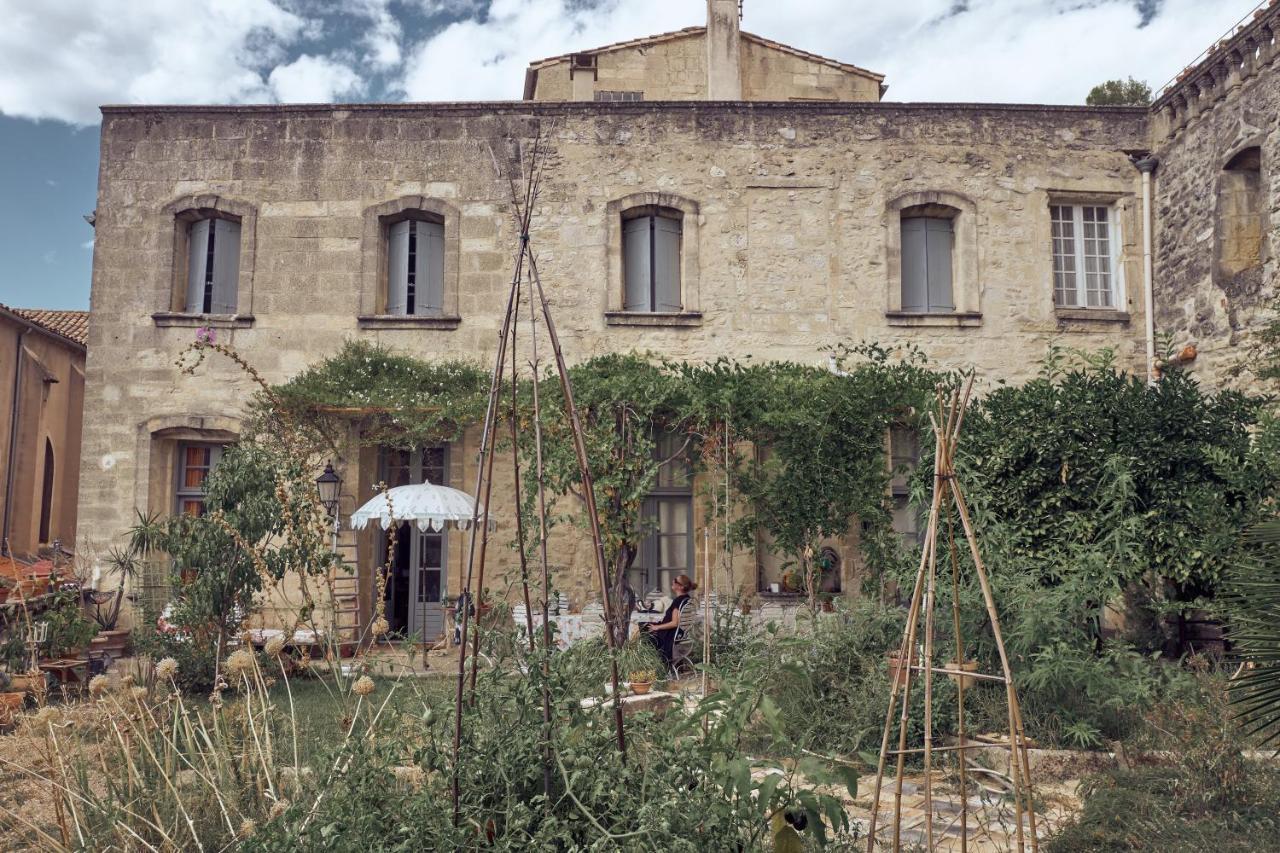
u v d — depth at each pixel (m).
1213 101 11.41
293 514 5.88
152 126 12.85
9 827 4.53
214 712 4.82
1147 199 12.73
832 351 12.52
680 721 3.64
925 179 12.86
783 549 11.65
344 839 3.09
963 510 3.87
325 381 12.02
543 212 12.73
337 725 5.42
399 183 12.77
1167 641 9.56
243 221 12.70
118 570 11.88
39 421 18.34
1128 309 12.78
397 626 12.52
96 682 4.71
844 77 16.72
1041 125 13.00
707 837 3.13
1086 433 9.16
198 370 12.48
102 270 12.67
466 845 3.11
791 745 3.48
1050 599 6.56
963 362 12.62
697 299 12.66
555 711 3.51
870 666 6.62
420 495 10.52
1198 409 9.20
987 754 5.85
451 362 12.26
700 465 11.31
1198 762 4.85
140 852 3.87
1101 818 4.61
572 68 16.47
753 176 12.84
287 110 12.81
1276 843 4.13
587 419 10.84
